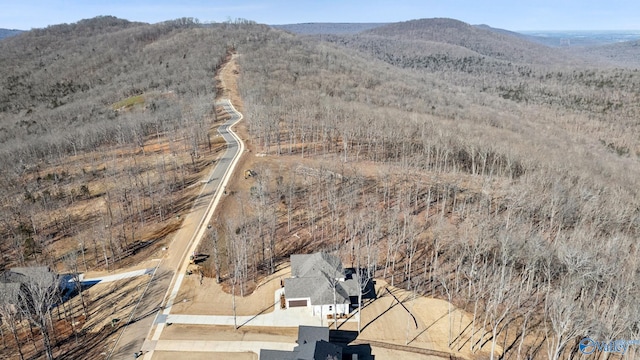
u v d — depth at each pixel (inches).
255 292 2546.8
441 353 2076.8
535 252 2605.8
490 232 3016.7
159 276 2699.3
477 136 4685.0
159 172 3914.9
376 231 3004.4
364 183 3873.0
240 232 3083.2
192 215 3353.8
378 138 4682.6
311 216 3341.5
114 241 3046.3
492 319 2276.1
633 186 4047.7
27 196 3526.1
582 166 4234.7
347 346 2102.6
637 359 1900.8
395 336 2186.3
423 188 3811.5
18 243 2886.3
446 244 3029.0
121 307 2422.5
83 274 2741.1
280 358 1877.5
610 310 2224.4
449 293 2370.8
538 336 2214.6
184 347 2098.9
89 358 2046.0
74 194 3693.4
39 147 4594.0
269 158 4343.0
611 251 2642.7
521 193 3324.3
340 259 2746.1
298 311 2364.7
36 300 2050.9
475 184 3937.0
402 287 2618.1
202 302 2454.5
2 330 2256.4
